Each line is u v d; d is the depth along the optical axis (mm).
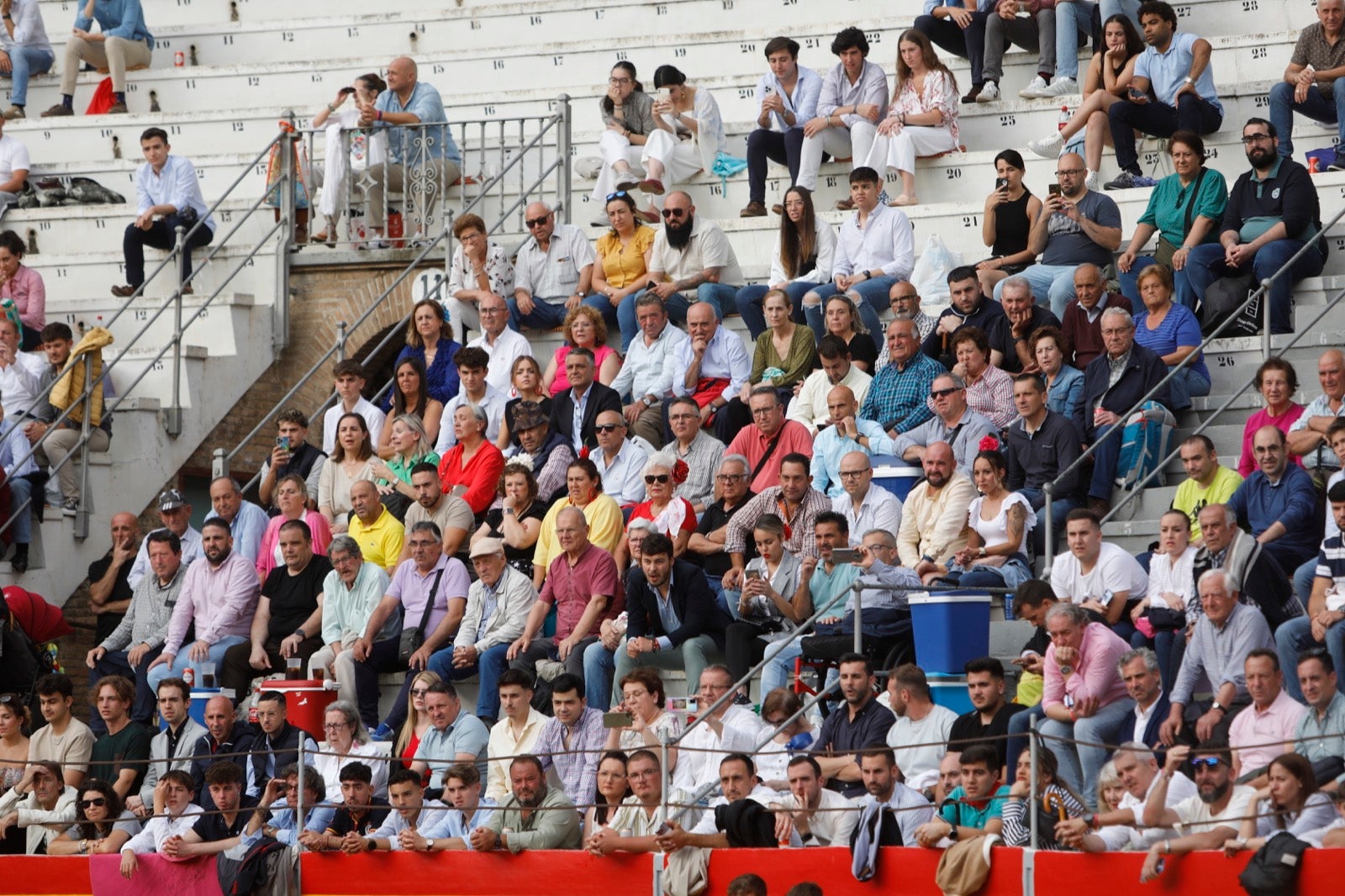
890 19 66625
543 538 46750
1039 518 43438
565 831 37906
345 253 62531
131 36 72062
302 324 62906
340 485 51594
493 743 40969
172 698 44312
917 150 58406
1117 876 31953
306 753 40094
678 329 53438
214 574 48594
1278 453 39969
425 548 46469
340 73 71500
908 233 54312
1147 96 55312
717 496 46094
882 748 34938
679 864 36125
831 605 40250
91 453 57062
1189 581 38094
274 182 63625
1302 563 39438
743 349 52312
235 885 39438
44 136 70875
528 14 71625
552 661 44281
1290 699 33594
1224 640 35500
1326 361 41750
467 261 57500
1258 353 47750
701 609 42625
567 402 51594
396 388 54344
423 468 48656
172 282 63844
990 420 46156
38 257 65375
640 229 57156
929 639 38625
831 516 41594
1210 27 62031
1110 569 39031
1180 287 50031
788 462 43531
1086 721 35250
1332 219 49969
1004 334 48812
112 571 52000
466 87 70938
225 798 40375
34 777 43250
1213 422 46781
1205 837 31469
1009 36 61562
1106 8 59719
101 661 49688
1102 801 32938
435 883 38312
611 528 46688
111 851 41688
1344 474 39188
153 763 44125
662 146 59969
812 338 51188
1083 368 47562
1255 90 57594
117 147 70438
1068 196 51781
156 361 58969
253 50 73875
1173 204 50812
